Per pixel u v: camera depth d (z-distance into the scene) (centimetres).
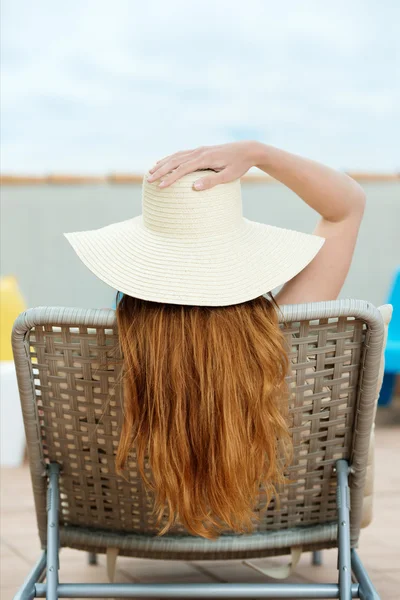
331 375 125
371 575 182
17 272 376
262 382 115
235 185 127
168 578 182
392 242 391
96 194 378
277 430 121
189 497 120
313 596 132
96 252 122
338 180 142
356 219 144
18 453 264
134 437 122
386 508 225
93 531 142
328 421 130
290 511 139
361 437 130
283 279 117
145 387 117
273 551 143
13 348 123
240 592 133
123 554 143
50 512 133
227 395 114
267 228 130
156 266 118
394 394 359
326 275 142
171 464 119
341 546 130
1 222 372
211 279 115
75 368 124
